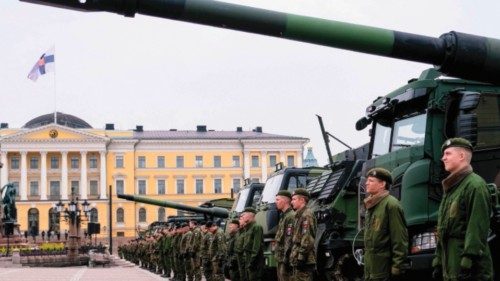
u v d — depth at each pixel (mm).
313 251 11836
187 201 121438
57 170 118250
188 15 7082
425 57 7738
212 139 121688
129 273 33562
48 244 62281
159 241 29797
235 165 122188
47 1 6598
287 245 12430
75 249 51594
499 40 7816
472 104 11242
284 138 121812
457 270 7531
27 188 117438
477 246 7293
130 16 6941
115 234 118625
